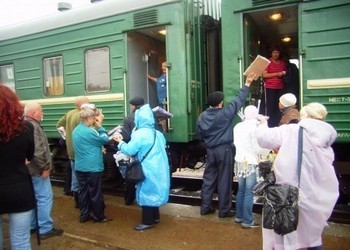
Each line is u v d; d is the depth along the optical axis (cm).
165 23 520
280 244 265
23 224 263
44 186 400
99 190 444
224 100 489
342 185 456
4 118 246
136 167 399
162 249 358
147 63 612
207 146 446
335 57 412
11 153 253
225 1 481
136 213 484
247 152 398
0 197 252
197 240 378
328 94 417
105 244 377
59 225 443
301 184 256
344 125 410
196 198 512
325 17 416
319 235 259
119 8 564
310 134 261
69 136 493
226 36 482
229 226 415
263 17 506
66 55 634
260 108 558
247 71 413
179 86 516
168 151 532
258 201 474
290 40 643
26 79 705
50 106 669
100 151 445
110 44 576
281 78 548
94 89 604
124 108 565
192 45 530
